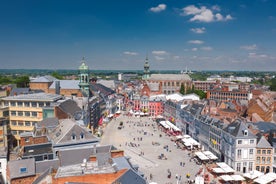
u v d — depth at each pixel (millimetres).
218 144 103188
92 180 45031
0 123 92125
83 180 44750
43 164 57062
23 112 104938
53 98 107000
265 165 90438
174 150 112375
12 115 105562
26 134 83312
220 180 81188
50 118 91625
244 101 177500
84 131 77250
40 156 64750
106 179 45531
